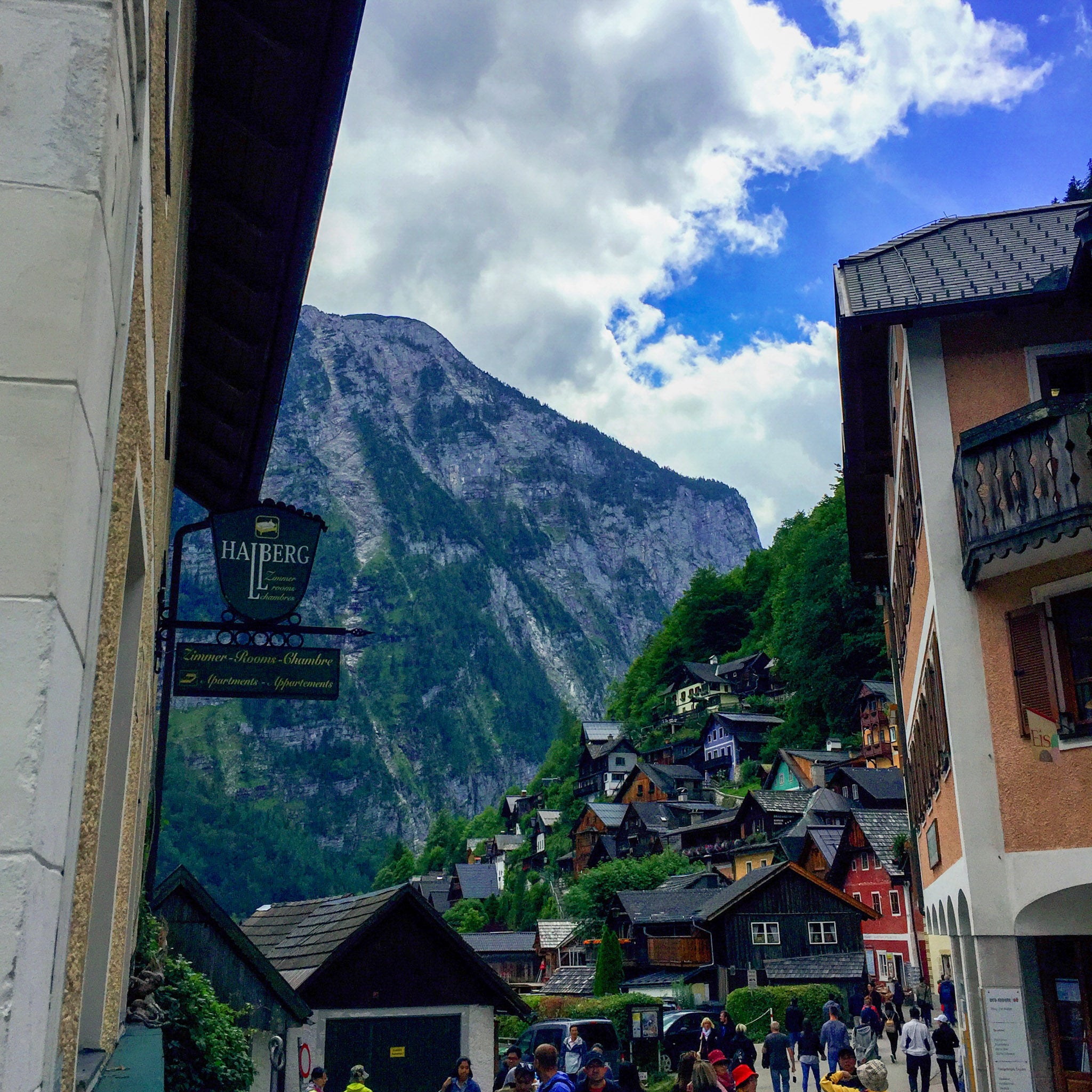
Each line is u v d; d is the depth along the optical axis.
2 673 1.94
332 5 6.95
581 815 105.12
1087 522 11.08
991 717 12.48
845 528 92.50
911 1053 18.64
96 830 3.50
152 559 6.39
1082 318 13.53
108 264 2.39
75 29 2.27
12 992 1.81
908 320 13.77
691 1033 34.38
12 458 2.03
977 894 12.04
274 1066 13.65
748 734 105.75
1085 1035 11.45
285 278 9.81
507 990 19.61
